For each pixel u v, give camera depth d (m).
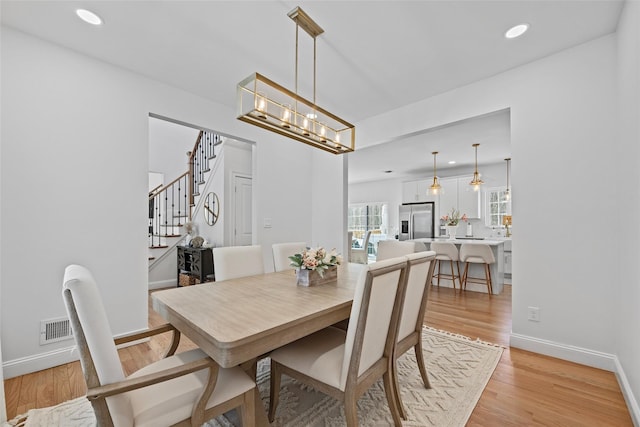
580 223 2.33
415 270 1.76
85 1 1.89
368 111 3.71
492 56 2.52
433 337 2.83
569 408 1.75
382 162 6.56
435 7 1.95
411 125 3.49
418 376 2.12
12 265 2.15
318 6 1.94
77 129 2.45
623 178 1.99
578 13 2.00
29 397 1.88
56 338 2.31
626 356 1.90
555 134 2.46
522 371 2.19
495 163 6.63
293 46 2.40
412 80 2.94
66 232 2.38
